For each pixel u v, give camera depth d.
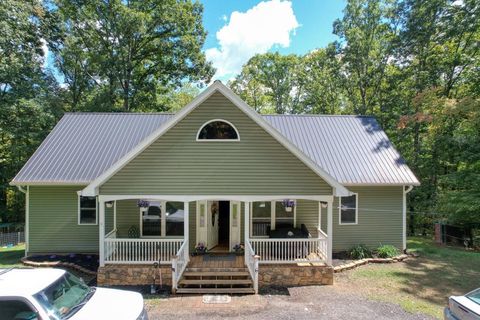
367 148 15.12
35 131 22.81
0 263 12.62
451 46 21.64
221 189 10.62
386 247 13.45
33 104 21.80
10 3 20.94
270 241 10.88
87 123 16.06
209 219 12.79
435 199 20.00
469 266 12.20
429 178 22.14
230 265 10.76
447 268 11.92
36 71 23.88
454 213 15.55
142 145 10.38
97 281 10.32
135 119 16.62
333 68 28.28
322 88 33.66
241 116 10.70
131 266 10.34
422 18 21.44
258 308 8.17
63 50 25.70
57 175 12.97
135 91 28.11
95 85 28.27
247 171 10.67
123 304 5.57
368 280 10.62
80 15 25.19
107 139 14.99
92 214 13.61
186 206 10.57
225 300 8.84
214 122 10.69
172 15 26.39
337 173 13.68
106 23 25.72
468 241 15.95
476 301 6.14
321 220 13.82
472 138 16.61
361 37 25.78
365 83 26.75
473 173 16.03
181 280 9.86
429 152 22.12
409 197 22.09
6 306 4.74
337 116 17.36
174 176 10.56
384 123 25.16
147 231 13.09
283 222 13.36
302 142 15.22
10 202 25.00
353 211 14.17
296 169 10.71
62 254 13.34
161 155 10.55
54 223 13.52
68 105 27.88
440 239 17.28
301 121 16.86
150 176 10.52
